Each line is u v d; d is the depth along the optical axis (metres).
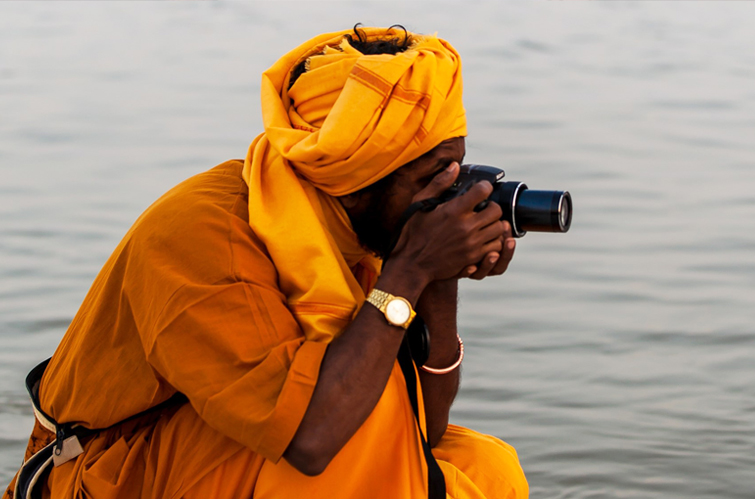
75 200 6.14
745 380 4.28
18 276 5.08
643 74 10.41
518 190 1.81
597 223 5.99
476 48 11.53
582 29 12.90
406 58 1.77
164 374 1.76
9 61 10.62
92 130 7.77
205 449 1.82
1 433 3.74
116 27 12.70
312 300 1.76
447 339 2.03
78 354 1.87
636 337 4.64
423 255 1.77
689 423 3.96
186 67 10.32
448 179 1.79
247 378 1.68
